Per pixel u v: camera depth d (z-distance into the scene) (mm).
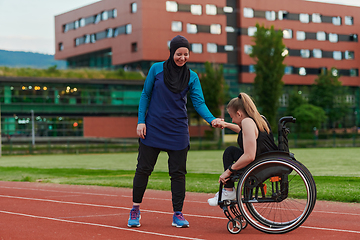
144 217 4988
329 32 70625
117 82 54188
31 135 50469
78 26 67438
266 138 4035
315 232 4023
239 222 4020
